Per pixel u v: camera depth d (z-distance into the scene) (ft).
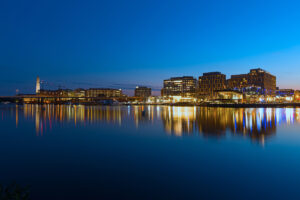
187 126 91.45
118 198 25.59
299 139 59.41
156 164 38.01
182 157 42.22
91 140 60.75
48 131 79.00
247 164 37.47
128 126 93.50
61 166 37.24
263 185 28.78
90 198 25.58
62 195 26.35
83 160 40.75
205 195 26.17
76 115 166.91
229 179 30.94
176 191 27.35
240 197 25.61
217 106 414.62
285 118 133.08
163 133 72.28
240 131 75.05
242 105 379.55
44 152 47.21
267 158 40.93
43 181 30.63
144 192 27.09
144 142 57.31
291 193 26.43
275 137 62.75
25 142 58.13
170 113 199.21
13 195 14.99
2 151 47.98
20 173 33.83
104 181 30.66
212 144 53.67
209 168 35.60
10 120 122.52
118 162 39.42
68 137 65.82
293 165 36.63
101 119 131.03
